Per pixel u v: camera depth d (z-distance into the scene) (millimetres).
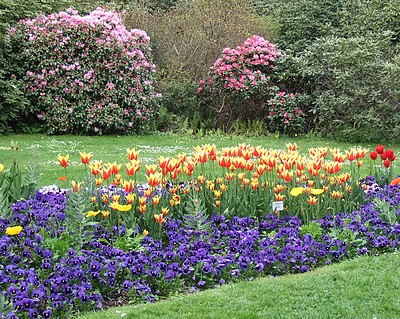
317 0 18562
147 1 20797
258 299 4488
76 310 4324
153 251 5082
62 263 4680
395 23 17031
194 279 4820
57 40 14680
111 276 4602
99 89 14789
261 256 5121
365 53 14562
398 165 10477
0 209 5484
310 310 4293
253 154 6438
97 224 5414
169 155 11727
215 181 6473
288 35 18547
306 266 5148
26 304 4082
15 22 15555
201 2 18391
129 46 15102
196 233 5578
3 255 4785
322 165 6652
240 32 17594
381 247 5551
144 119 15148
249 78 15758
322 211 6270
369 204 6461
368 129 14172
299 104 15766
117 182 6020
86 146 12820
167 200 6086
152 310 4289
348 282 4789
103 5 19109
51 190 7055
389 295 4539
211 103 16656
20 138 13922
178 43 17312
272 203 6145
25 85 14703
